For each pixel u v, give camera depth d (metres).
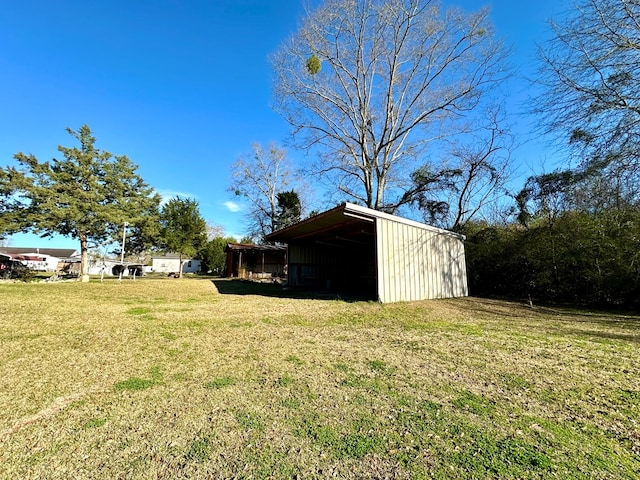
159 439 1.76
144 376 2.74
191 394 2.37
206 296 9.72
